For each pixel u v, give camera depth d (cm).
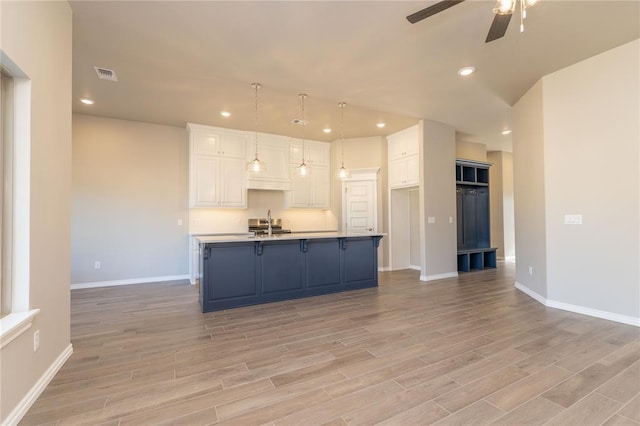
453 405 185
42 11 203
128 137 540
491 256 692
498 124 577
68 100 246
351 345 274
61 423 171
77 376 221
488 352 257
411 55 330
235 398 195
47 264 212
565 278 368
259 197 656
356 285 488
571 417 173
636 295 311
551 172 378
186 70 359
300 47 313
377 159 662
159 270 561
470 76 381
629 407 182
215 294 380
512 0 190
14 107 186
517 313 359
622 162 319
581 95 348
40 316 202
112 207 527
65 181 241
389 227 664
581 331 300
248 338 292
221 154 584
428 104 473
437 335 296
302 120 546
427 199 554
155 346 274
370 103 466
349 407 185
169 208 570
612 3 249
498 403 187
